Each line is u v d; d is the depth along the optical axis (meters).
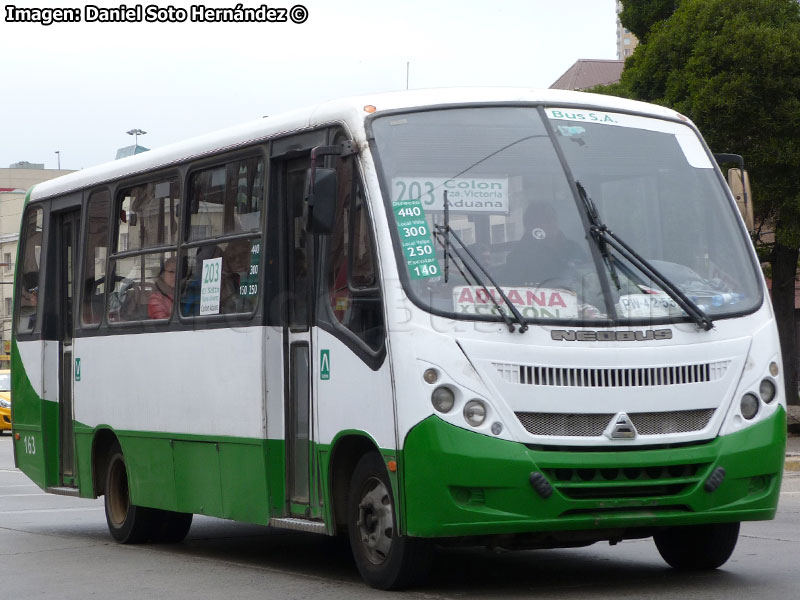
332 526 8.75
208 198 10.53
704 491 7.99
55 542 12.30
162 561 10.70
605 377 7.92
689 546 9.09
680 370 8.05
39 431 13.43
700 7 24.02
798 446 22.31
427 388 7.84
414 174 8.39
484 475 7.70
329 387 8.77
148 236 11.50
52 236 13.46
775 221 24.23
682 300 8.17
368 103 8.71
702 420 8.09
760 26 23.33
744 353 8.25
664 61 24.77
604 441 7.85
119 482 12.18
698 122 23.52
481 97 8.79
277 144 9.55
